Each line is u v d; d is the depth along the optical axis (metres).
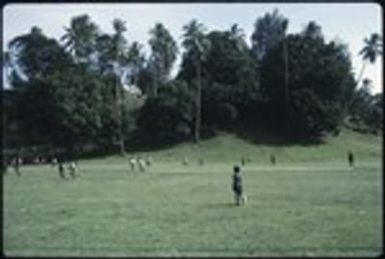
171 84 123.00
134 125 121.62
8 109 103.50
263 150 119.25
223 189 47.19
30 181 59.38
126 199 39.53
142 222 27.58
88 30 123.69
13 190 47.97
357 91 131.62
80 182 57.28
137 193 44.28
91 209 33.50
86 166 94.12
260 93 127.94
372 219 27.42
